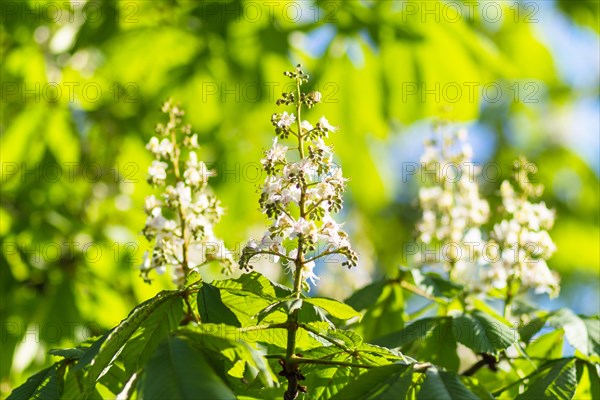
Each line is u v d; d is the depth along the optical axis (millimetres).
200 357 2625
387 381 2807
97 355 2727
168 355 2611
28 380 3406
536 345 4273
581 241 10438
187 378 2535
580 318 4012
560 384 3508
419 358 4258
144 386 2547
